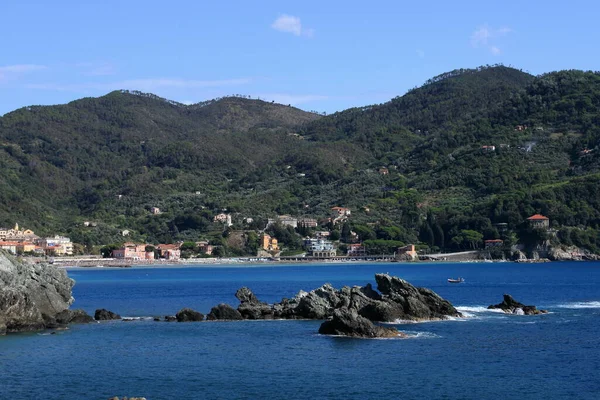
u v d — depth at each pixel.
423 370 83.44
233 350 95.75
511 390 75.31
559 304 151.62
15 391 75.56
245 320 125.06
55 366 86.62
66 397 73.56
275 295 192.00
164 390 76.06
